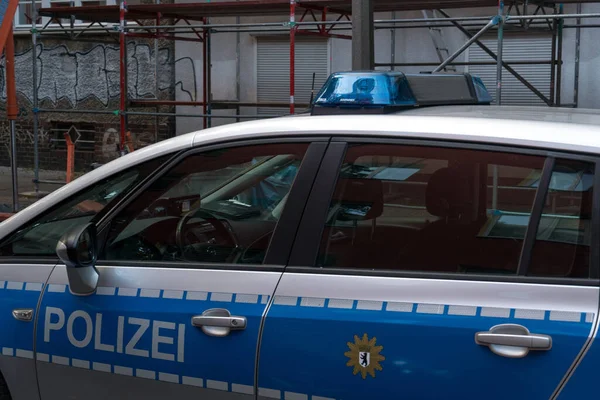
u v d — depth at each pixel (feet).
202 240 9.98
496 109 10.24
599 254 7.84
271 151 9.70
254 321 9.04
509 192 8.46
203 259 9.89
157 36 37.58
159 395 9.62
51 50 48.78
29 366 10.46
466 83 11.92
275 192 9.65
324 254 9.09
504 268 8.30
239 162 9.89
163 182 10.29
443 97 11.32
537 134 8.45
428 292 8.44
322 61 41.88
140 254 10.22
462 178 8.69
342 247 9.06
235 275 9.40
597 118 9.07
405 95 10.04
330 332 8.65
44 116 49.67
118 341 9.81
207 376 9.27
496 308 8.06
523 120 8.86
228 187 9.93
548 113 9.64
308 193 9.32
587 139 8.20
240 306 9.19
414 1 30.63
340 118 9.52
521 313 7.93
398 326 8.36
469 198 8.66
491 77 38.14
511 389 7.82
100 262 10.25
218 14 36.88
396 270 8.75
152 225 10.27
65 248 9.66
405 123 9.12
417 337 8.25
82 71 48.21
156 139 46.11
